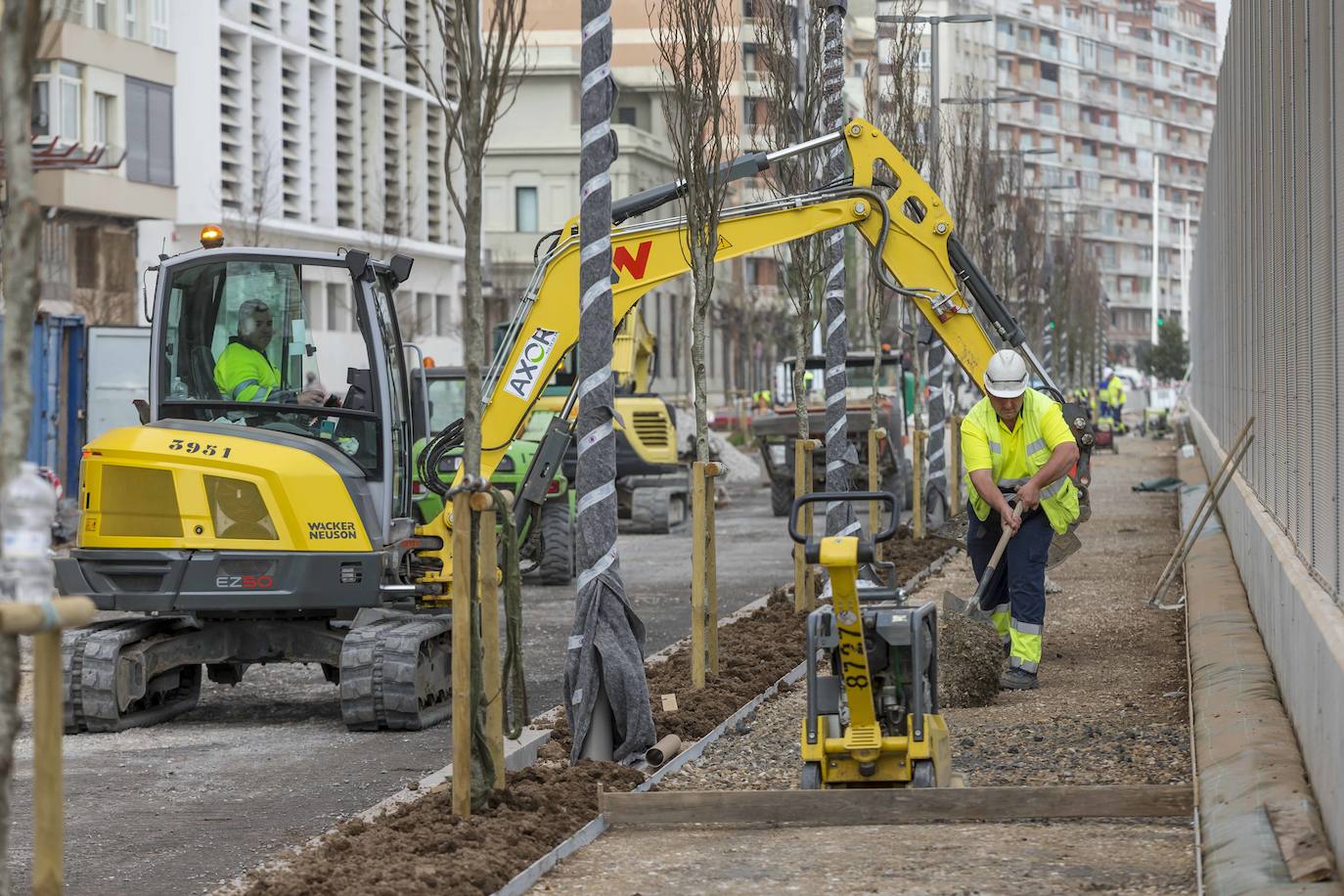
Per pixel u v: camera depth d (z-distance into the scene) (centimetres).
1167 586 2178
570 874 948
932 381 3422
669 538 3675
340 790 1241
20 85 590
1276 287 1587
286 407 1549
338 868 911
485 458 1673
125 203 5200
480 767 1040
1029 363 1794
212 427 1526
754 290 9394
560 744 1293
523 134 9881
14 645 588
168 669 1577
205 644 1566
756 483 5969
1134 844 967
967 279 1800
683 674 1617
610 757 1223
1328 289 1145
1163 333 15362
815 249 2355
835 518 2223
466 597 1006
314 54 6172
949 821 1041
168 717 1581
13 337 582
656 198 1739
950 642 1466
